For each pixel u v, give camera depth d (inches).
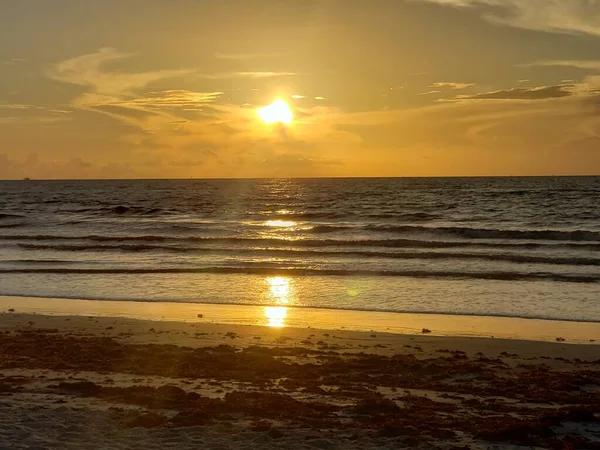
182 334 611.8
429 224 1850.4
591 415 369.1
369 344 573.3
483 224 1827.0
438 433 344.8
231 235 1598.2
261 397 403.5
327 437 337.4
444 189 4222.4
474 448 326.3
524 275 960.9
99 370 474.6
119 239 1499.8
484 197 3149.6
